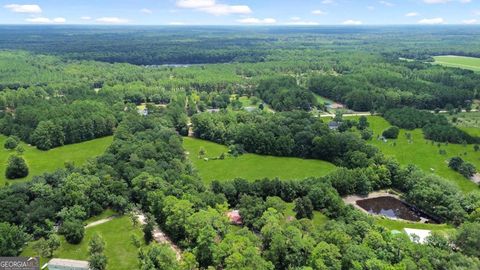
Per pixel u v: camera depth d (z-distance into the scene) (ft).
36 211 494.59
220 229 453.58
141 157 655.35
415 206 590.14
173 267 403.95
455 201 539.70
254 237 437.99
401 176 632.79
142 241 480.23
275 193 584.81
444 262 380.99
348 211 526.57
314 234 440.86
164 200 502.79
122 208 548.72
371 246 409.69
